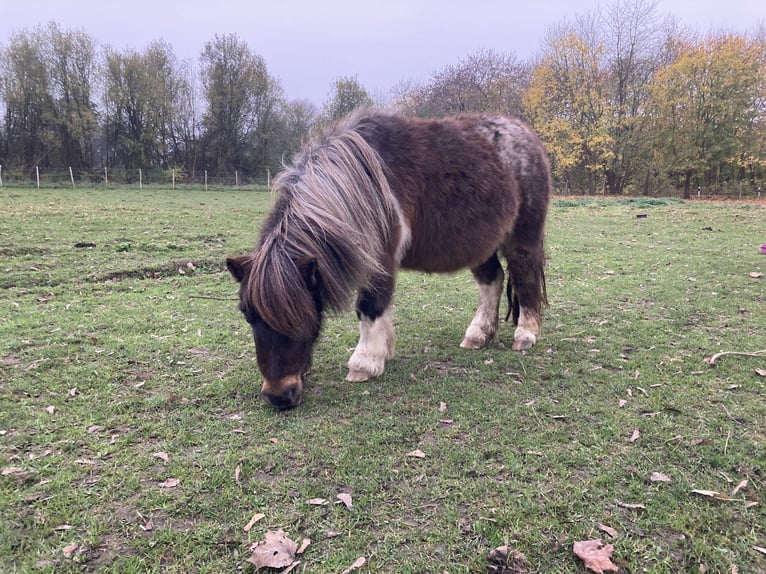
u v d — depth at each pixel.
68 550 1.83
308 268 2.52
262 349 2.63
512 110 32.97
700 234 10.73
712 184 30.06
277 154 37.25
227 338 4.27
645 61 29.00
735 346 3.98
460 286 6.43
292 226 2.71
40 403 3.01
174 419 2.84
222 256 7.99
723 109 25.59
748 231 11.07
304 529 1.95
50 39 30.09
